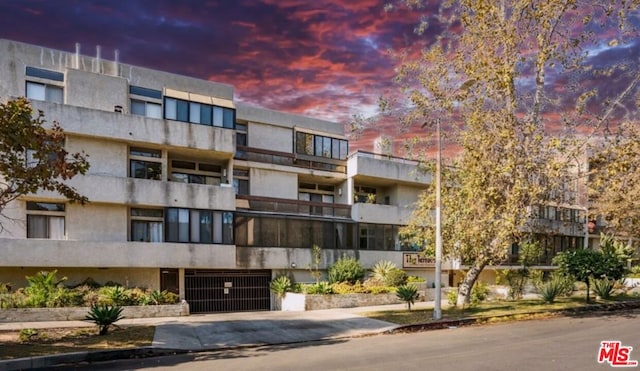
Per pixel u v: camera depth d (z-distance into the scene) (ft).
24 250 57.93
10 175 34.12
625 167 50.24
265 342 39.88
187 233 68.95
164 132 69.00
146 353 34.50
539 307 60.90
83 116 63.16
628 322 49.26
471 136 52.19
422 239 62.18
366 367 27.96
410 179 96.68
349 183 93.76
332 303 66.23
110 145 66.54
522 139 52.19
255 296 77.00
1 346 35.04
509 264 97.25
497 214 52.95
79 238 63.62
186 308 58.80
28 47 63.52
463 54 52.44
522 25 51.65
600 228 129.08
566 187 59.31
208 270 73.67
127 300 57.21
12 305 50.78
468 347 34.91
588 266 67.87
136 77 71.15
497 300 73.10
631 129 51.62
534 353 32.01
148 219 69.05
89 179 62.95
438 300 50.75
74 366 30.78
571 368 27.20
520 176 51.11
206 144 72.38
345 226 86.89
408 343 37.55
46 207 62.39
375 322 50.14
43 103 60.54
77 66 67.05
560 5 49.60
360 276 78.38
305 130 92.38
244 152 82.99
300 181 95.45
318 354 33.22
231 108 76.13
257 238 76.48
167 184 68.39
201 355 34.50
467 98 52.85
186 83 75.66
